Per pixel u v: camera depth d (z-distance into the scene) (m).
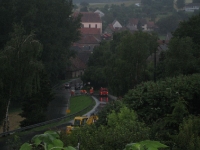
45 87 59.44
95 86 119.38
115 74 80.62
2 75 54.22
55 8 109.44
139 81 78.88
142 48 77.94
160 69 68.44
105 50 124.12
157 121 20.17
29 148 6.05
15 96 55.91
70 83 134.50
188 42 63.34
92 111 71.50
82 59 167.12
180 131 16.08
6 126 55.50
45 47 100.00
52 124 52.09
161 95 21.73
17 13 93.94
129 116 19.66
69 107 82.69
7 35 89.00
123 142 15.40
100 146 15.24
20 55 55.38
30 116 54.66
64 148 5.96
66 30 116.44
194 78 23.48
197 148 14.94
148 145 5.95
